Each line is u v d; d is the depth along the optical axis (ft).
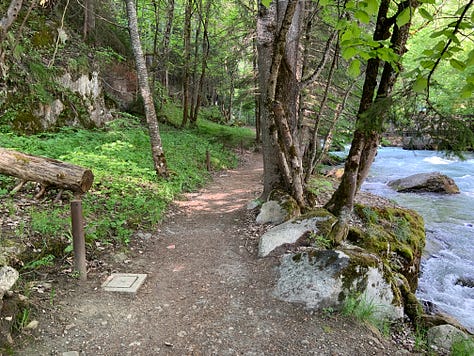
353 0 10.99
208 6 68.59
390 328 14.90
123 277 16.57
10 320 11.57
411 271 22.72
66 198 21.84
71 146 33.01
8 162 16.05
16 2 25.25
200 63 76.28
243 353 12.09
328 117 43.88
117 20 65.16
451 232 32.58
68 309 13.61
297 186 24.75
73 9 50.70
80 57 46.68
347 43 11.53
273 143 24.58
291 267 16.65
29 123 35.78
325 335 13.11
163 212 26.40
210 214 27.99
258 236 22.27
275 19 24.56
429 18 9.32
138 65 32.78
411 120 9.91
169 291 16.06
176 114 79.46
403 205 40.86
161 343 12.45
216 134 73.36
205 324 13.60
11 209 18.25
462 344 14.03
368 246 21.25
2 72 33.88
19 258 15.20
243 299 15.39
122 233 20.36
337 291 14.69
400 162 73.10
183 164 41.14
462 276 25.08
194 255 20.10
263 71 25.36
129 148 38.81
